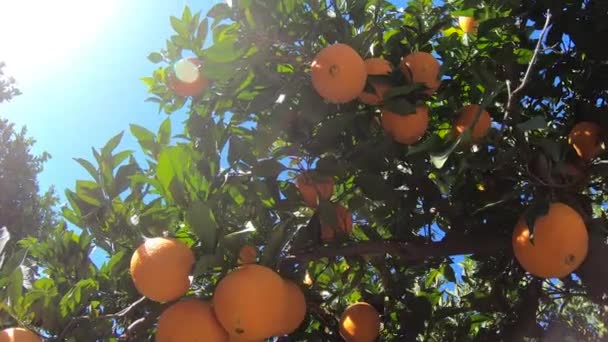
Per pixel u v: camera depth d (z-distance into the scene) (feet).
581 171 3.67
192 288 3.45
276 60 3.76
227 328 2.91
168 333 2.96
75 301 3.30
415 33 4.16
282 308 2.95
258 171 3.63
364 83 3.51
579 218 3.22
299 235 3.72
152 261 2.99
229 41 3.59
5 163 11.03
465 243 3.86
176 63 3.93
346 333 4.07
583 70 4.24
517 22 4.40
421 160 3.79
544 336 4.41
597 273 3.67
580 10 4.07
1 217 10.59
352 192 4.02
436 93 4.12
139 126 3.86
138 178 3.56
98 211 3.62
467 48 4.36
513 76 4.13
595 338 4.74
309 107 3.66
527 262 3.23
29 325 3.18
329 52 3.44
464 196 3.85
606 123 3.78
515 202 3.63
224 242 3.10
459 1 4.64
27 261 3.88
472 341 4.59
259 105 3.76
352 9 4.01
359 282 4.36
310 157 3.81
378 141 3.70
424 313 4.35
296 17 3.78
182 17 4.14
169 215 3.40
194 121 3.94
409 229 3.95
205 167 3.53
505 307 4.42
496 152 3.53
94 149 3.65
